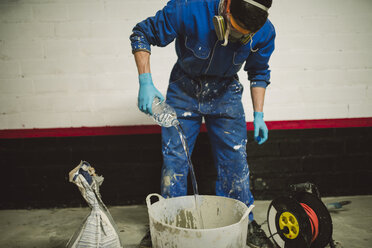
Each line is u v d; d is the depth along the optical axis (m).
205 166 2.86
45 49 2.72
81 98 2.79
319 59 2.85
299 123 2.89
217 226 1.99
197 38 1.78
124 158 2.84
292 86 2.87
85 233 1.71
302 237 1.70
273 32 1.91
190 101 2.06
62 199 2.84
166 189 2.13
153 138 2.83
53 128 2.79
